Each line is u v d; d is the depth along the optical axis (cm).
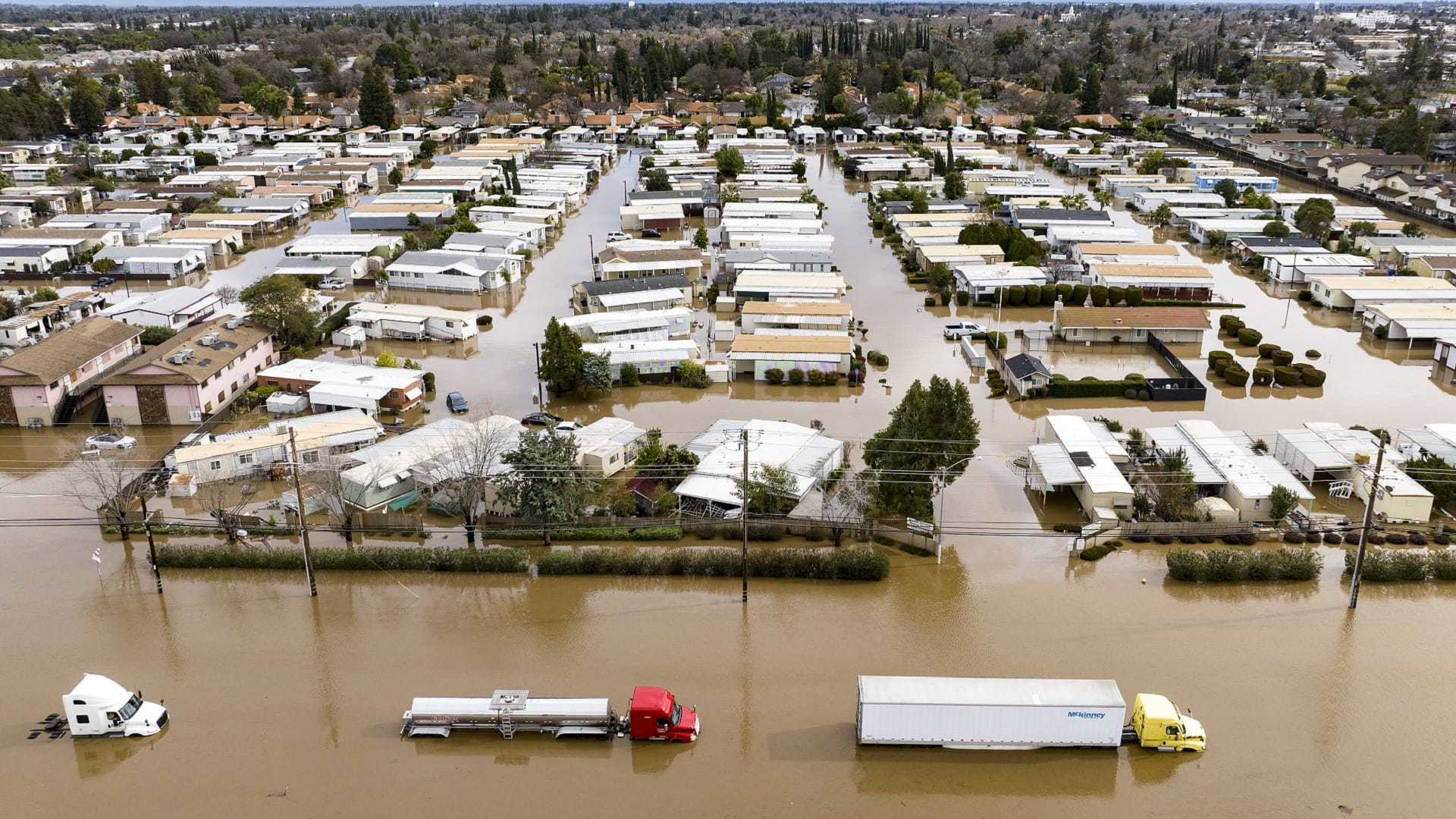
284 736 4491
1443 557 5684
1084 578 5778
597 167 19138
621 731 4528
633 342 9281
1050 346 9906
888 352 9719
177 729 4541
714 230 15188
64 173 17825
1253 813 3988
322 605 5569
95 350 8631
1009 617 5375
